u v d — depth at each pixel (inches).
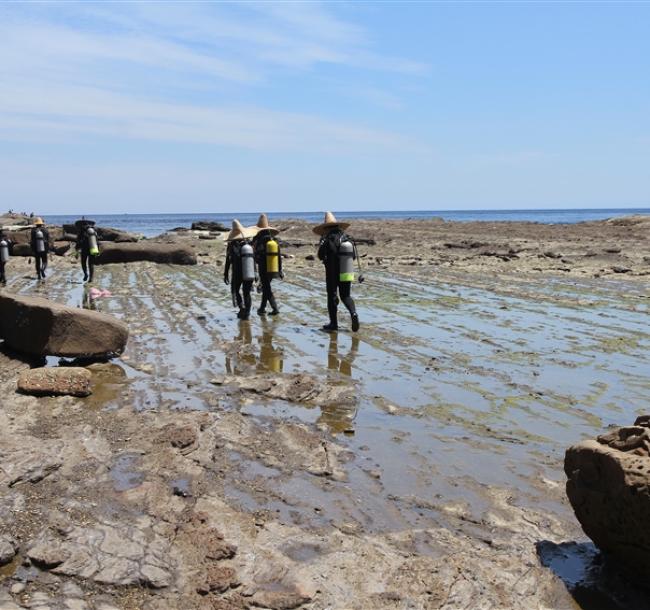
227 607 159.0
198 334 480.1
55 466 229.3
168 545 183.3
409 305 605.9
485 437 272.4
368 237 1513.3
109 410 299.9
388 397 325.4
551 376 361.4
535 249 1182.9
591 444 182.1
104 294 698.8
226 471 233.9
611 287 709.9
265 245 548.4
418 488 224.5
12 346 405.7
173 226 4227.4
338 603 161.5
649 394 328.2
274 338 463.5
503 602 163.5
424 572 173.2
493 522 202.4
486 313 558.6
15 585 165.5
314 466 240.2
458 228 1879.9
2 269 812.0
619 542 171.9
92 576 168.9
